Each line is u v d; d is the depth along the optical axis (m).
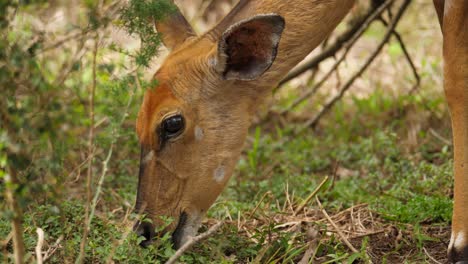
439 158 14.38
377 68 18.47
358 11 15.46
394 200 11.96
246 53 9.71
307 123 16.42
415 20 18.81
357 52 19.44
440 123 15.97
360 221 11.05
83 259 8.75
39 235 8.98
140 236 9.63
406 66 18.53
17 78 8.26
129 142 13.14
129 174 13.42
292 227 10.70
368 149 14.68
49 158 8.35
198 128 9.86
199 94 9.87
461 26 9.26
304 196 12.56
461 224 9.22
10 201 8.04
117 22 9.20
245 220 10.88
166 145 9.78
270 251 9.89
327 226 10.86
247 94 10.12
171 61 9.96
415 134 15.31
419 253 10.01
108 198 12.14
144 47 9.52
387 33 15.55
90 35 9.90
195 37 10.45
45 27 10.94
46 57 10.16
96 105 12.45
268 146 15.40
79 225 10.12
